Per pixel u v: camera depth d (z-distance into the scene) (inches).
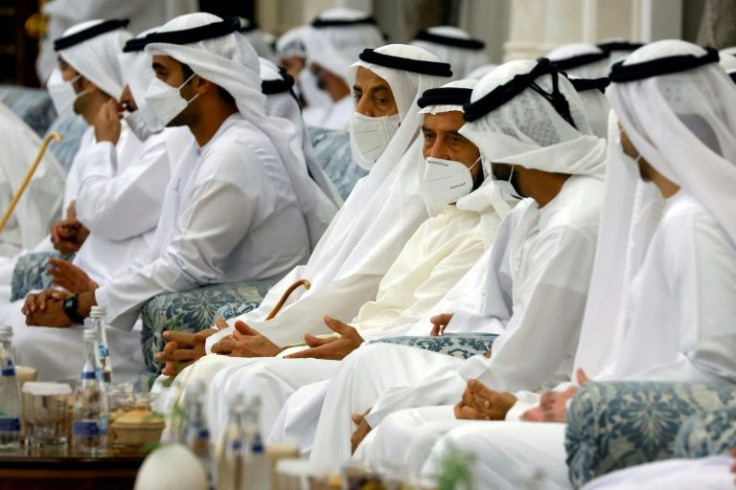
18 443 367.2
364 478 262.5
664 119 335.3
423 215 470.3
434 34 840.3
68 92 680.4
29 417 363.3
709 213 327.9
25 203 708.7
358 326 445.1
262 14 1072.8
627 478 288.7
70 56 673.0
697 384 309.7
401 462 339.3
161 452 277.6
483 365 367.6
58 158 780.6
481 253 439.8
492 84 382.9
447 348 388.5
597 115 446.9
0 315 582.2
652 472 287.3
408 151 480.4
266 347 450.0
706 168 331.6
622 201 353.7
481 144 381.4
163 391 385.1
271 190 530.3
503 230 398.3
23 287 601.9
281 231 537.6
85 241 597.9
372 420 368.8
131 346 536.7
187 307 503.5
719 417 295.9
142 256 560.4
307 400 396.2
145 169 571.2
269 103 564.4
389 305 448.1
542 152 376.2
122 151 600.4
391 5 1023.6
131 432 358.6
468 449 319.3
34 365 530.6
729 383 316.5
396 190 475.5
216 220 520.1
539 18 798.5
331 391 383.9
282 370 414.9
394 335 429.4
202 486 277.4
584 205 373.4
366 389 380.2
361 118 490.9
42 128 876.6
